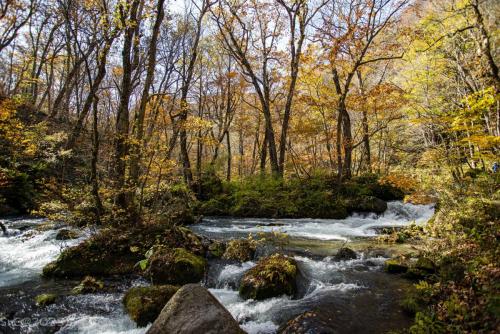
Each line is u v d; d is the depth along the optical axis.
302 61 16.58
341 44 15.55
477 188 8.48
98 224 9.20
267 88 23.30
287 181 19.03
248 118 30.11
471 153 12.73
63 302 5.99
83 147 18.06
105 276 7.32
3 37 17.44
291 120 22.28
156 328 4.23
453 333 4.08
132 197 9.55
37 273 7.50
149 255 7.65
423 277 6.56
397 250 8.79
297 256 8.55
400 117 18.88
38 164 16.38
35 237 10.18
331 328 4.68
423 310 5.02
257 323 5.27
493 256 5.23
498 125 10.59
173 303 4.44
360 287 6.43
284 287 6.14
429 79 17.06
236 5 21.12
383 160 25.38
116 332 5.05
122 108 9.92
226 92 31.14
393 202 17.02
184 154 18.50
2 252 8.89
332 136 20.38
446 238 7.16
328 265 7.82
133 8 9.83
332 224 14.37
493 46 14.10
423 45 15.98
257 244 9.18
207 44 27.72
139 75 18.58
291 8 19.23
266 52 23.69
